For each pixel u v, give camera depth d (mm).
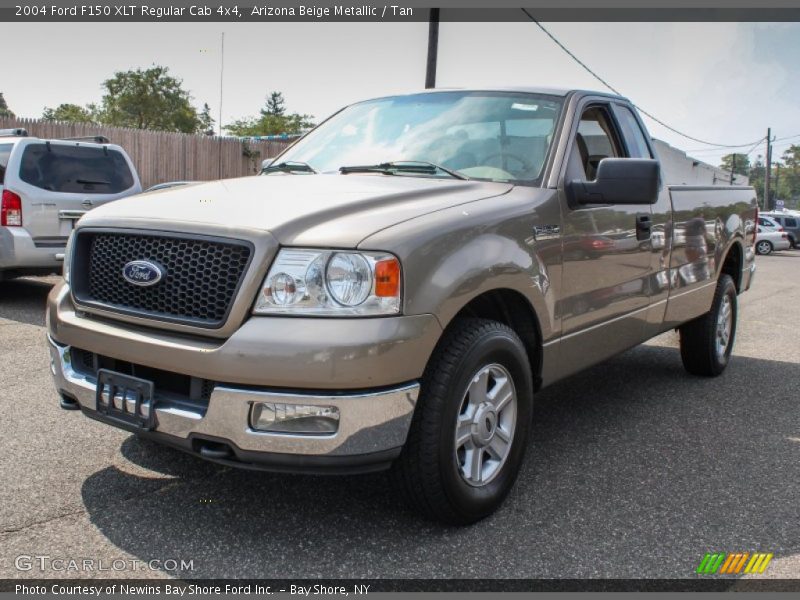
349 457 2674
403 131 4133
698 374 5945
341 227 2764
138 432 2908
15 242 7770
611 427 4570
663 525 3205
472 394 3072
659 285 4645
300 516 3168
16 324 7066
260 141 20484
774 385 5766
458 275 2873
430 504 2961
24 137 8008
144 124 55750
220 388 2672
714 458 4066
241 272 2705
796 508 3428
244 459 2707
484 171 3742
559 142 3799
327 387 2598
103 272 3098
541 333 3475
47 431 4109
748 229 6254
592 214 3818
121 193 8766
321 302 2646
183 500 3291
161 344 2779
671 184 4961
